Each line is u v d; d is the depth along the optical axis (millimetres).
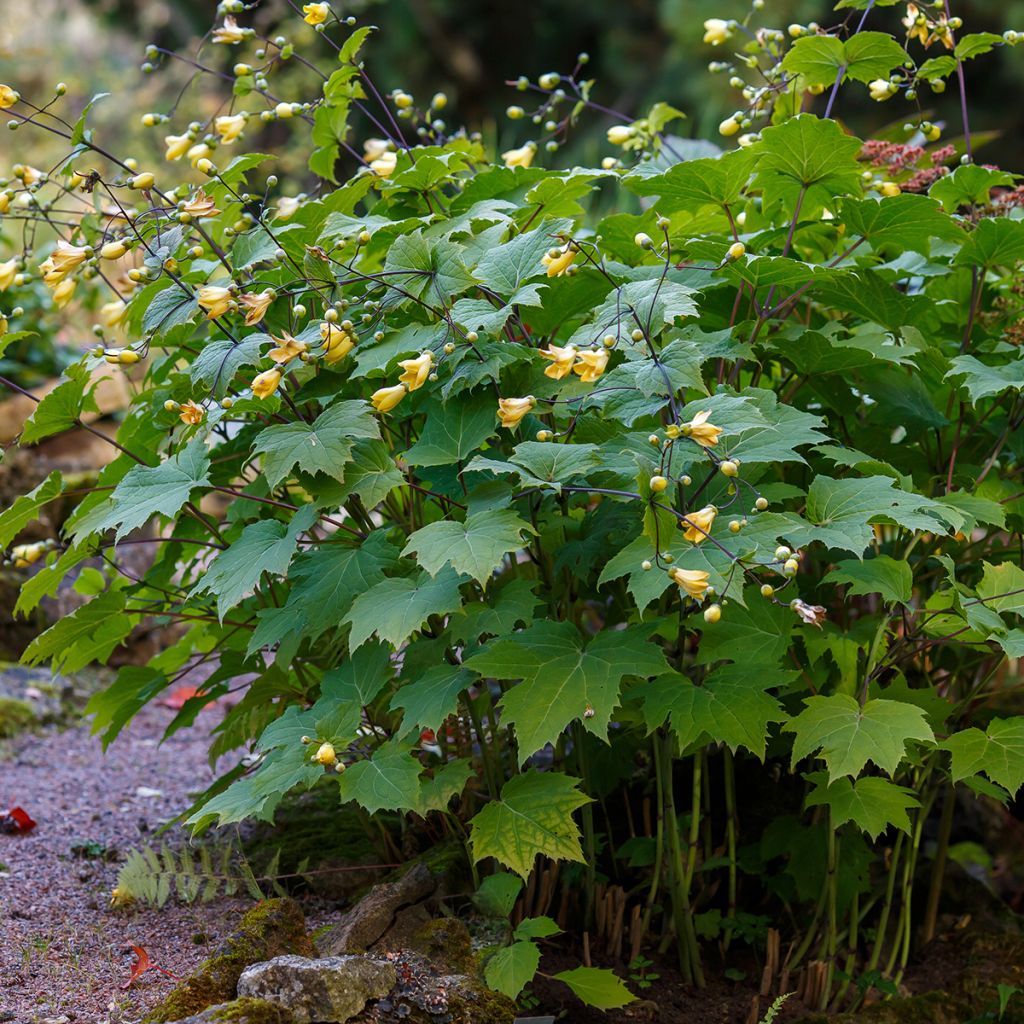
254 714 2180
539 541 1944
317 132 2305
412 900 1884
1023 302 2281
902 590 1771
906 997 2043
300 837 2336
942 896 2359
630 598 2029
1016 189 2232
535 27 9969
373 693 1804
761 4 2334
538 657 1709
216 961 1590
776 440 1740
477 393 1825
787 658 1989
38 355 4230
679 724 1731
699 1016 1977
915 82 2240
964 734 1807
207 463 1830
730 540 1640
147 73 2080
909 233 2045
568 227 1851
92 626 2154
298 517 1768
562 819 1740
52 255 1788
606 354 1584
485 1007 1604
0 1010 1653
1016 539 2223
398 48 9930
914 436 2127
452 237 2035
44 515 3666
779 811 2293
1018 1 8320
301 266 1946
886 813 1801
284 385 1857
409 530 1998
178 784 2885
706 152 2719
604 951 2080
